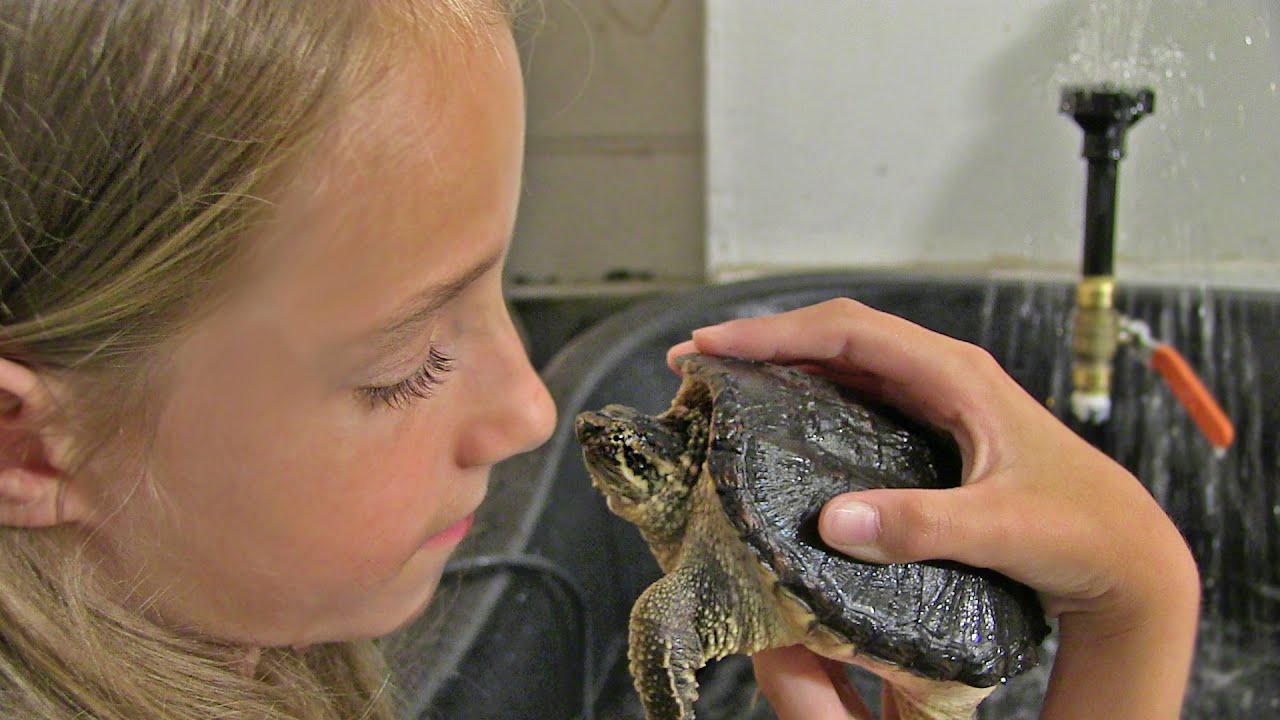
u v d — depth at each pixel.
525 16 0.51
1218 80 0.59
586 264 0.91
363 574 0.31
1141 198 0.72
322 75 0.27
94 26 0.27
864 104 0.82
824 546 0.36
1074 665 0.40
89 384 0.29
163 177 0.27
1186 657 0.39
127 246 0.28
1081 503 0.37
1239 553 0.64
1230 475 0.65
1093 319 0.58
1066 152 0.78
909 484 0.38
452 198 0.29
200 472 0.29
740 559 0.38
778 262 0.87
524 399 0.33
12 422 0.29
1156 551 0.38
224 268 0.28
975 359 0.40
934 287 0.68
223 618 0.32
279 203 0.28
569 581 0.51
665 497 0.41
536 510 0.50
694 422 0.41
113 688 0.30
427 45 0.28
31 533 0.30
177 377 0.29
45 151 0.27
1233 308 0.66
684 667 0.37
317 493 0.30
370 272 0.28
